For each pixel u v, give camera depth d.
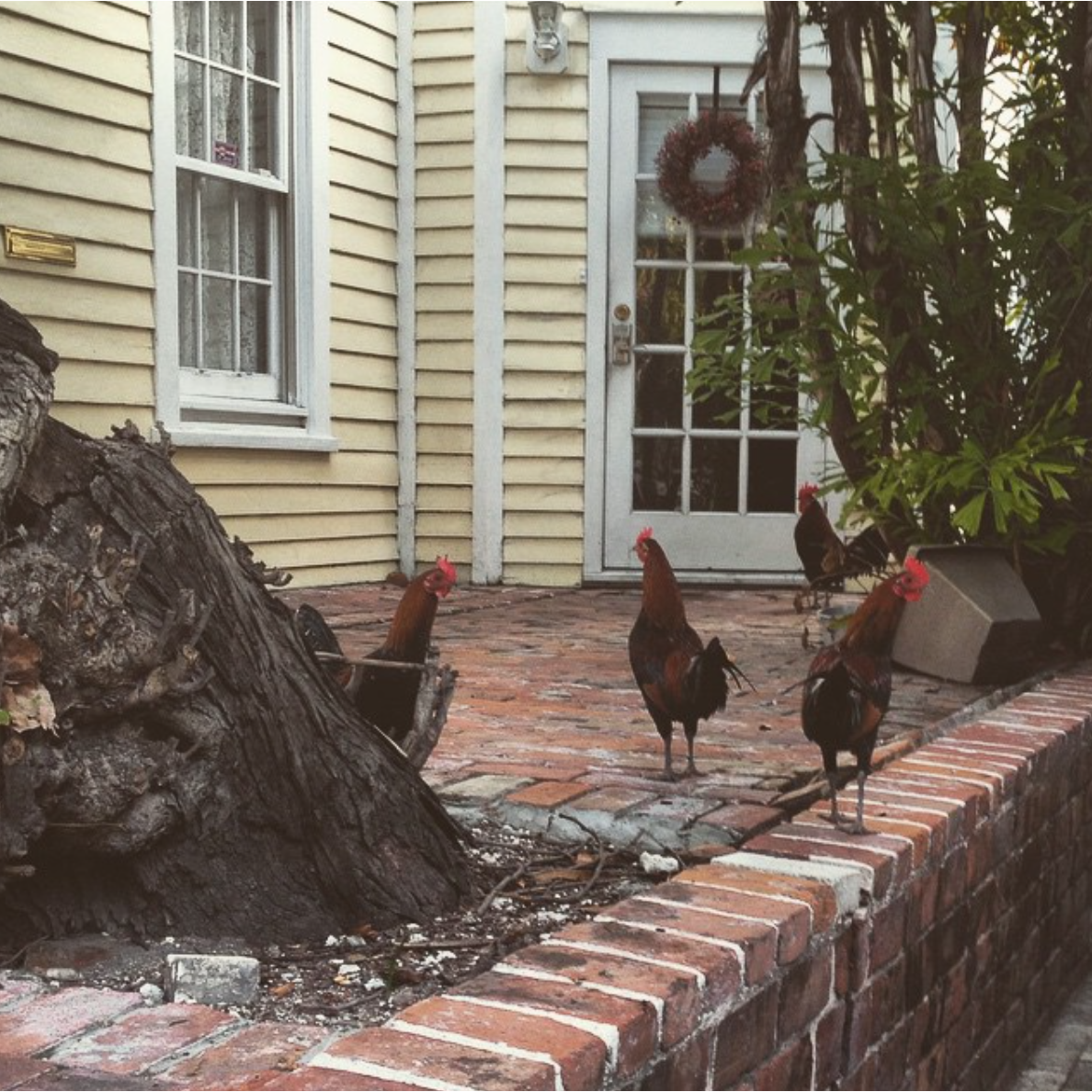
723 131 8.36
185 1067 1.72
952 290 5.49
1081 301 5.61
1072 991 4.43
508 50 8.78
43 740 2.17
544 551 8.98
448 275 8.93
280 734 2.48
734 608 7.73
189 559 2.43
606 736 4.14
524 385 8.93
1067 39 5.95
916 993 2.93
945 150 8.52
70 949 2.22
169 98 7.13
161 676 2.27
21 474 2.24
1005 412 5.61
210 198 7.71
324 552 8.49
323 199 8.25
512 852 3.04
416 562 9.09
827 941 2.46
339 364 8.54
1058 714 4.45
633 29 8.73
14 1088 1.65
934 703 4.79
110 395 6.94
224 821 2.39
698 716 3.52
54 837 2.24
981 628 5.11
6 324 2.24
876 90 6.09
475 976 2.11
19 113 6.40
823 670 2.92
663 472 8.96
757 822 3.15
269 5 8.00
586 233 8.86
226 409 7.69
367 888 2.54
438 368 8.98
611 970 1.99
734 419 8.88
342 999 2.14
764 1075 2.22
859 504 6.06
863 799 3.13
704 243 8.84
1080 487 5.70
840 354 5.47
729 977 2.07
